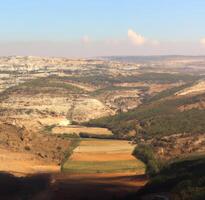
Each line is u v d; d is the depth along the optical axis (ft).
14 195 412.98
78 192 455.63
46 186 462.19
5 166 517.14
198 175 412.98
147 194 421.59
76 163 598.75
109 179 521.24
